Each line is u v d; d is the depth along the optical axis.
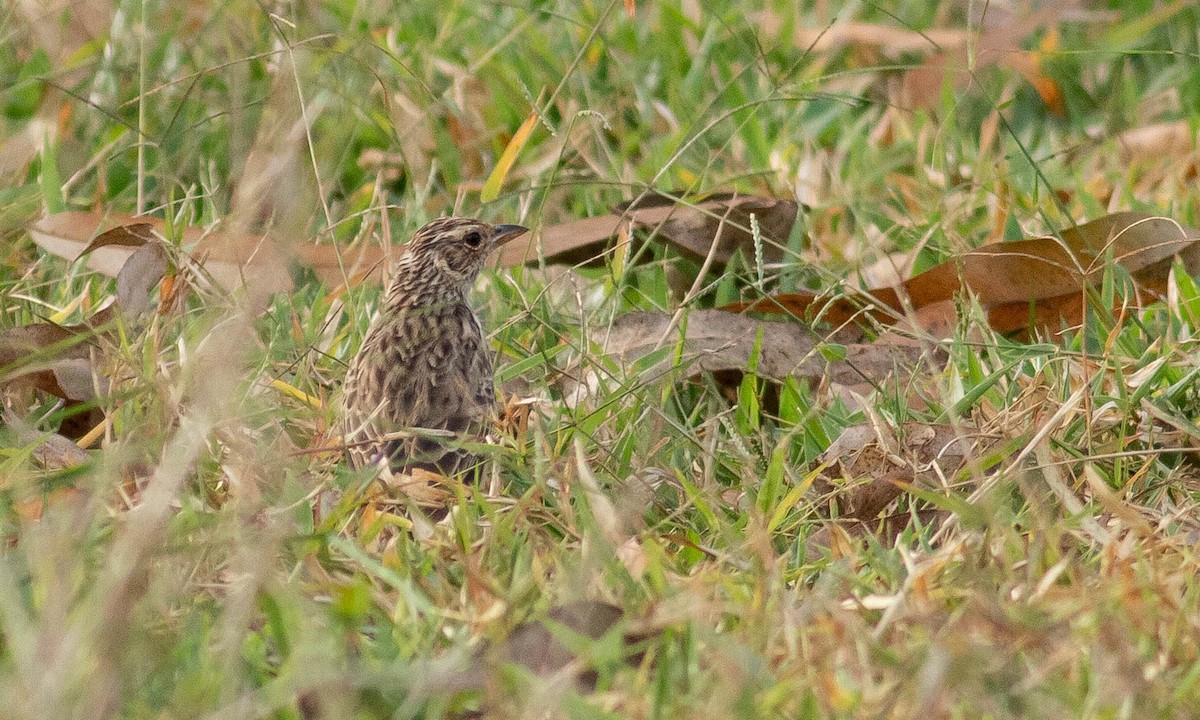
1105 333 10.73
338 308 11.34
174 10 14.81
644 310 11.64
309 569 7.53
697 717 6.06
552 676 6.49
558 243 12.34
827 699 6.32
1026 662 6.70
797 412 10.34
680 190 13.23
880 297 11.53
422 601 7.00
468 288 10.92
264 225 11.82
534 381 10.77
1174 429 9.79
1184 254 11.78
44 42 14.25
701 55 15.55
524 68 15.20
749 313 11.53
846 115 15.24
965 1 17.38
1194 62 16.45
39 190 12.63
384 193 12.51
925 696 6.02
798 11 17.11
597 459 9.39
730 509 8.98
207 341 8.84
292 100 10.32
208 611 6.94
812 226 13.25
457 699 6.43
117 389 9.41
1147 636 6.85
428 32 15.68
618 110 14.71
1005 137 15.47
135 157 13.64
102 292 11.51
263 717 6.18
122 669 5.96
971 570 7.41
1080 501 8.93
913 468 9.10
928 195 13.82
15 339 9.80
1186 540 8.35
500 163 13.05
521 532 8.30
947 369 10.41
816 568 7.88
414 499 8.52
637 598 7.30
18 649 5.84
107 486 7.18
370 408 9.77
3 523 7.72
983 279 11.36
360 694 6.41
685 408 10.80
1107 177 14.29
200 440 6.99
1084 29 17.52
